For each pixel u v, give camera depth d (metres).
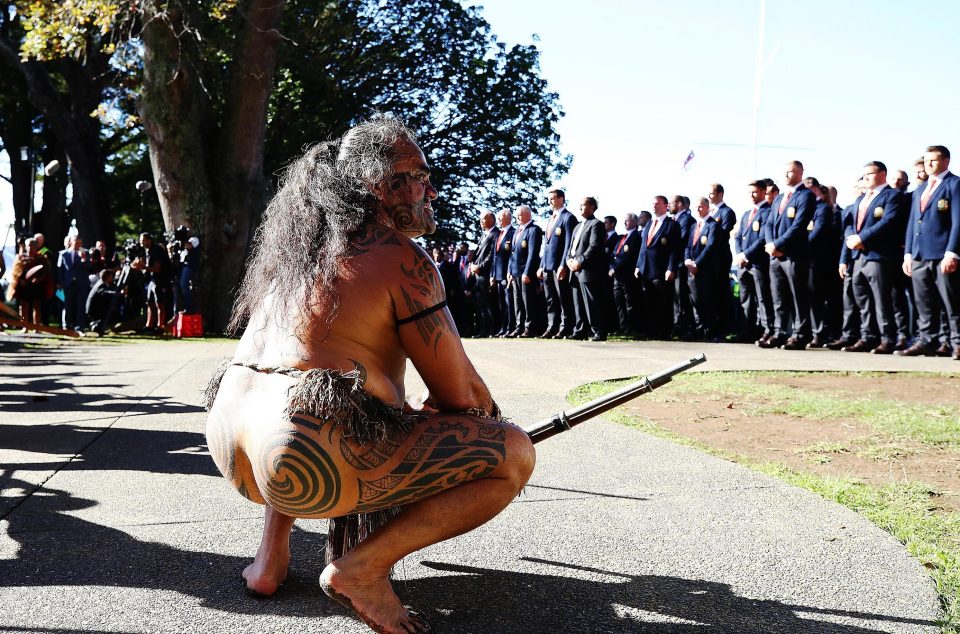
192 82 18.02
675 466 4.00
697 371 7.79
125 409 5.82
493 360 8.73
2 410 5.77
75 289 16.67
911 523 3.11
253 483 2.18
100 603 2.35
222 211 18.47
